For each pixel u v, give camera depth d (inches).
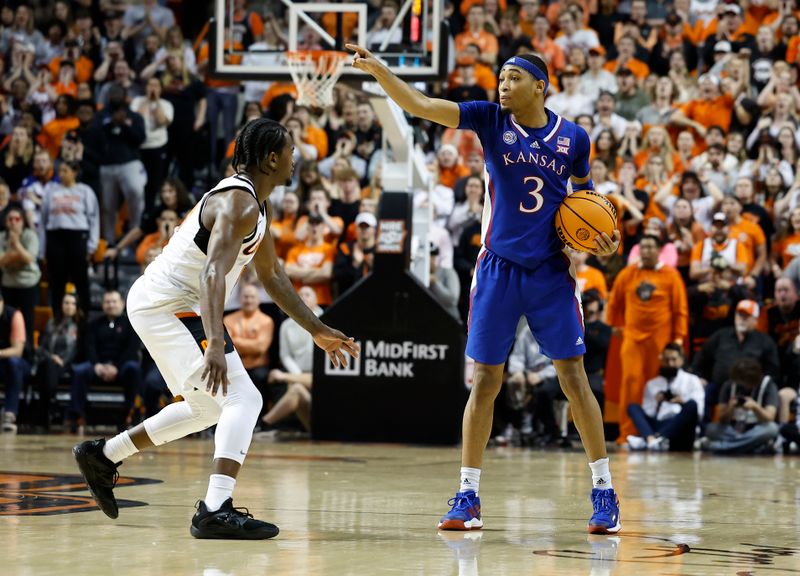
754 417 452.4
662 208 546.3
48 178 604.1
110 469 173.3
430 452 390.9
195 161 645.3
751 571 135.3
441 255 530.0
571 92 610.5
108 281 573.9
